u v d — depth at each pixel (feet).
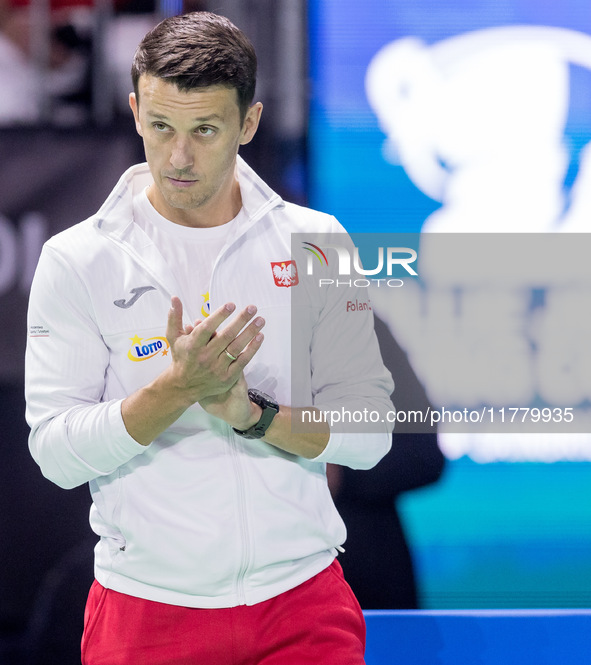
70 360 18.15
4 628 36.17
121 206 18.83
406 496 34.04
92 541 36.40
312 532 18.72
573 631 26.66
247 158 35.40
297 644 18.12
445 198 34.42
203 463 18.12
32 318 18.57
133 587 18.17
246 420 17.44
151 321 18.38
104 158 35.55
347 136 34.99
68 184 35.47
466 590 33.99
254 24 35.32
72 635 36.11
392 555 34.09
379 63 34.73
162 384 16.58
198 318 18.80
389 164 34.73
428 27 34.50
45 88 36.99
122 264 18.48
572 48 34.06
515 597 33.83
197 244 19.26
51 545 36.37
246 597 17.97
